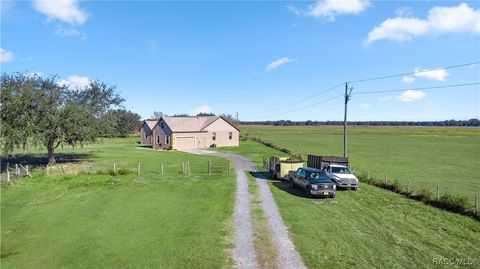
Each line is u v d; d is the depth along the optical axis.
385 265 11.54
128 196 22.11
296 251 12.77
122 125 103.06
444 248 13.14
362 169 39.09
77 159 44.22
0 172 33.03
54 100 35.06
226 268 11.35
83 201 20.89
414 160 50.53
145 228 15.55
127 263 11.84
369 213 18.36
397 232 15.08
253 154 52.31
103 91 40.12
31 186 25.77
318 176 23.27
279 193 23.64
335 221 16.70
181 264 11.67
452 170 39.81
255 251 12.77
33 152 53.44
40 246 13.79
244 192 23.66
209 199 21.31
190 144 62.53
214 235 14.50
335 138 107.75
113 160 43.47
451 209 19.27
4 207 20.28
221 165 38.66
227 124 67.81
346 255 12.39
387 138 111.31
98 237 14.51
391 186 25.53
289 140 95.50
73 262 12.07
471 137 117.75
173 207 19.27
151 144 70.25
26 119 33.31
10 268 11.84
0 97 32.72
